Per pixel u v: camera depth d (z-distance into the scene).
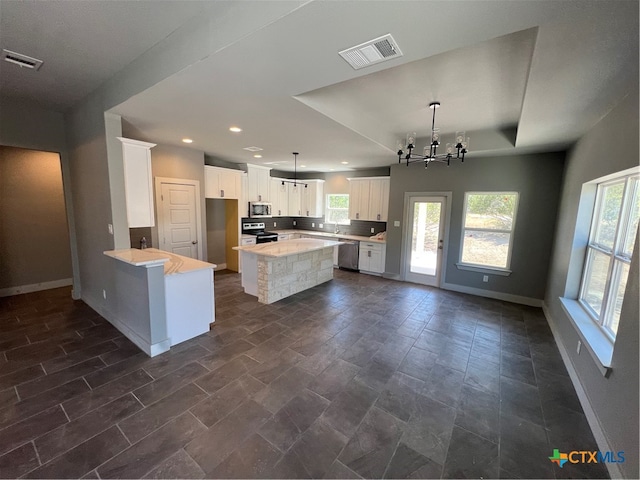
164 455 1.75
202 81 2.18
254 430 1.97
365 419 2.10
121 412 2.10
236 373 2.62
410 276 5.92
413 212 5.77
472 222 5.12
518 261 4.71
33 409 2.11
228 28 1.67
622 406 1.65
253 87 2.29
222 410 2.14
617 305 2.26
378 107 3.26
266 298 4.44
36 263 4.79
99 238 3.52
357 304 4.50
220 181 5.82
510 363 2.89
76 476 1.60
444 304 4.57
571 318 2.73
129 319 3.17
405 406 2.25
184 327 3.19
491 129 4.09
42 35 2.05
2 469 1.64
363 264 6.60
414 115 3.54
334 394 2.37
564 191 3.95
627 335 1.68
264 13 1.48
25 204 4.64
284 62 1.87
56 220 4.95
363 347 3.15
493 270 4.90
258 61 1.86
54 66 2.54
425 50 1.69
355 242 6.69
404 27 1.47
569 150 3.90
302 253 4.90
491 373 2.72
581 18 1.29
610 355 2.00
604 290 2.45
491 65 2.26
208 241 6.25
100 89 2.98
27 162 4.62
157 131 3.74
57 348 2.98
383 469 1.70
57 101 3.44
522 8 1.28
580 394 2.35
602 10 1.23
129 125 3.45
